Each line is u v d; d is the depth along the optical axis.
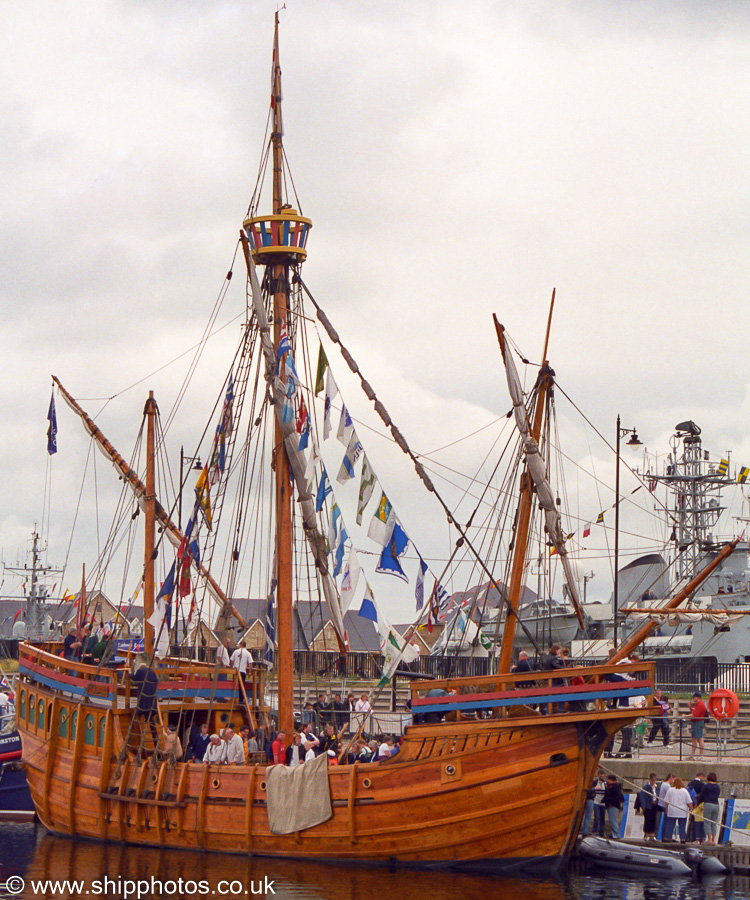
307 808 31.97
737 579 64.06
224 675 39.03
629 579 67.56
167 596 38.88
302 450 38.84
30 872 30.98
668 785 35.34
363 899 27.61
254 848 32.97
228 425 40.03
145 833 34.88
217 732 38.44
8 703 47.78
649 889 29.89
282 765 32.72
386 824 31.22
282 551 38.88
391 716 47.78
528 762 30.23
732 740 44.62
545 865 30.53
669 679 57.44
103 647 38.53
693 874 32.16
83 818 36.34
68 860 32.69
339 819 31.70
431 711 31.42
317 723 39.44
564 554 34.72
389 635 34.16
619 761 39.28
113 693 35.47
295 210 40.97
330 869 31.20
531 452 33.97
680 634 66.50
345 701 42.75
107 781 35.69
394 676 34.91
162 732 35.16
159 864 31.97
